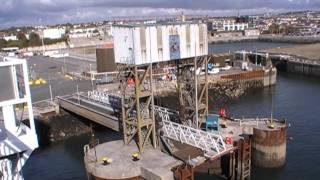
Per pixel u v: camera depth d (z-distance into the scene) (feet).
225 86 282.15
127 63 111.45
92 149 122.21
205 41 125.59
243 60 363.76
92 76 286.46
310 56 433.89
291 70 389.80
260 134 132.16
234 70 311.88
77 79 291.58
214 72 297.53
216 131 130.31
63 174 139.03
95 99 198.80
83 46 650.84
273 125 135.74
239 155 123.85
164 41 114.11
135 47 107.65
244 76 294.46
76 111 185.98
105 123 162.30
